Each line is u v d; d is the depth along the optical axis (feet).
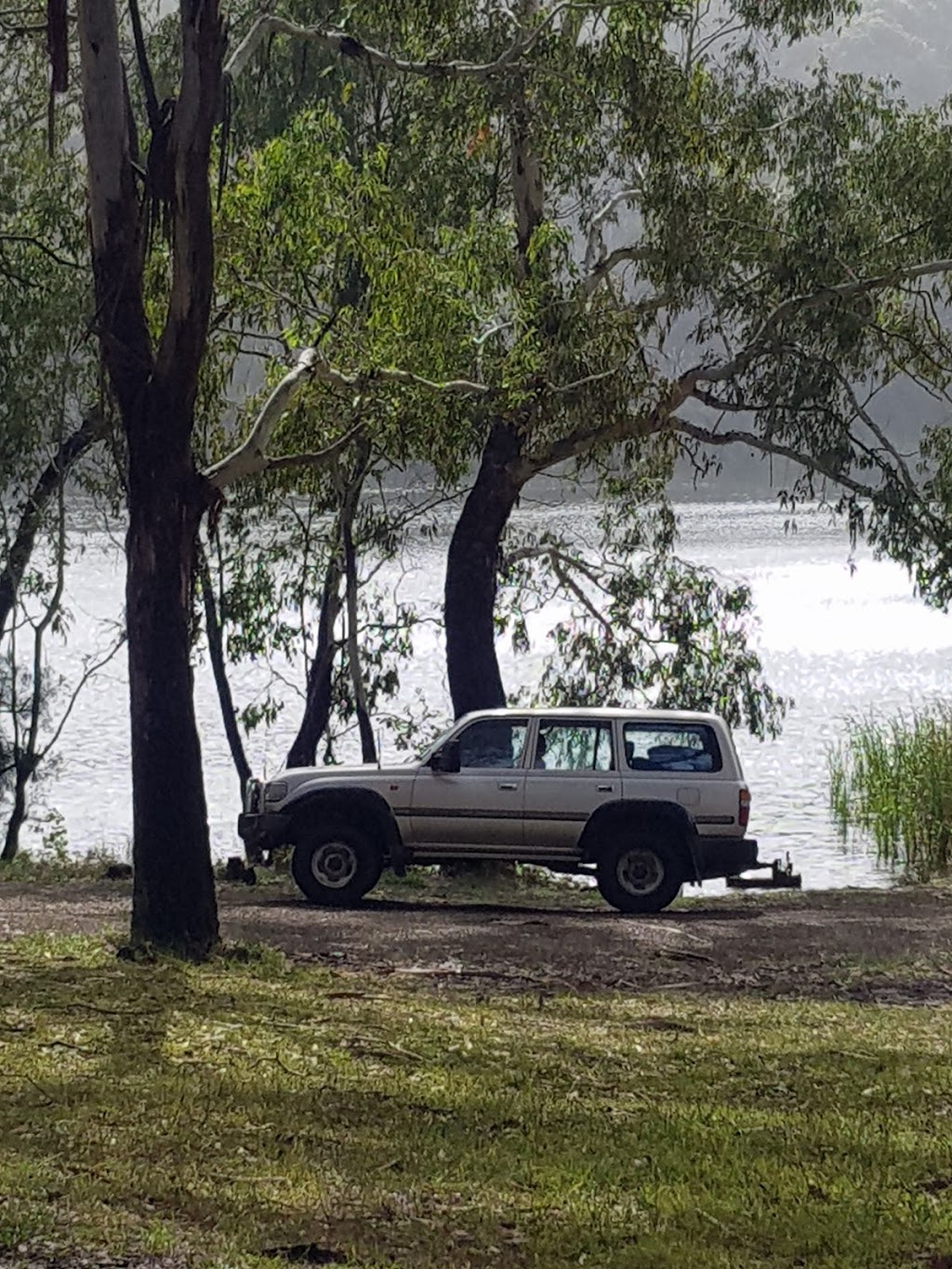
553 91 118.01
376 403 105.40
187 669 74.18
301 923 90.07
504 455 130.31
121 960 71.41
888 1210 36.58
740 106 128.47
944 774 142.51
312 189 102.22
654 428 122.72
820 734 227.81
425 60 120.78
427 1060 52.90
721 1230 35.09
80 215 130.21
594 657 152.56
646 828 98.22
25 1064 49.06
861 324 123.13
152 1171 37.88
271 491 130.00
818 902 109.91
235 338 120.26
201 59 70.08
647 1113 45.98
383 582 408.87
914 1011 66.18
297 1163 39.34
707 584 152.87
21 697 179.32
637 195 133.59
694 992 71.26
